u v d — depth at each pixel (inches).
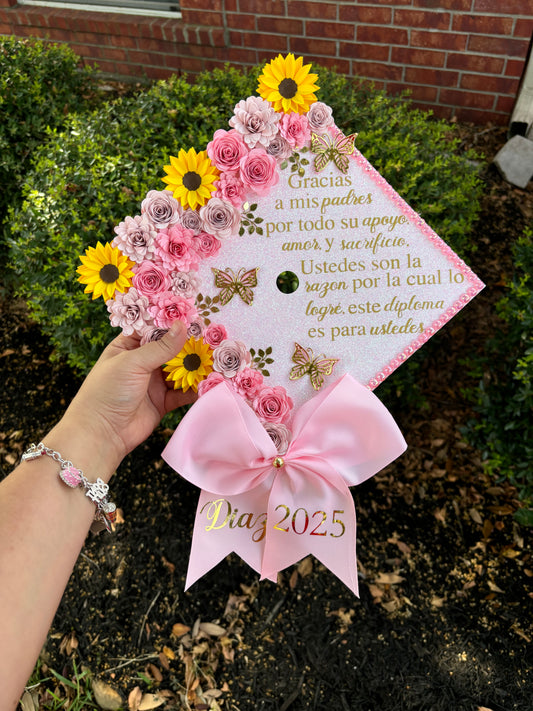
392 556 79.4
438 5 122.5
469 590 75.9
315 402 39.4
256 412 39.2
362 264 38.9
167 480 88.0
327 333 39.7
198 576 38.8
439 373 95.9
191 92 85.4
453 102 136.5
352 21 131.3
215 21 143.4
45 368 106.0
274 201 38.1
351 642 72.4
